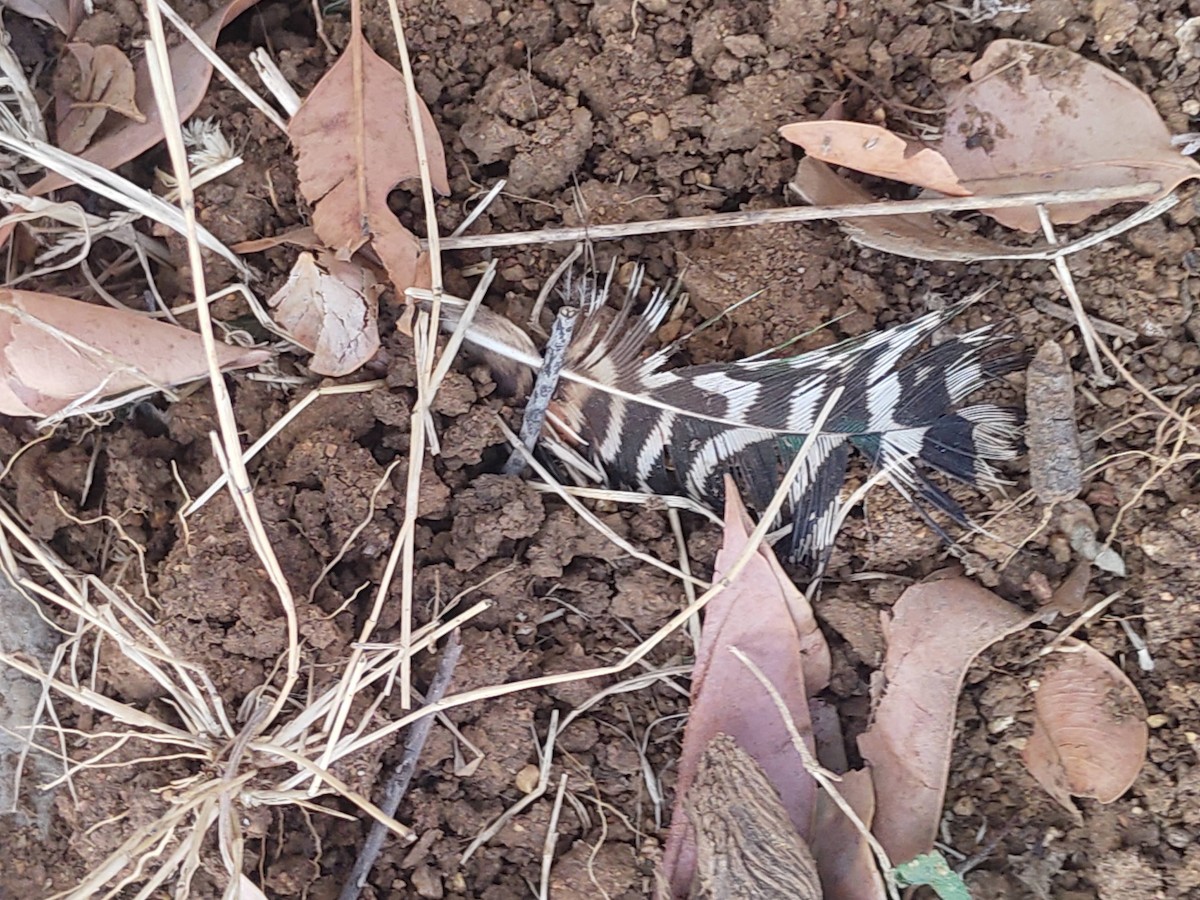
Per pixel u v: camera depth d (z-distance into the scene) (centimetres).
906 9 17
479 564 18
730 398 17
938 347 17
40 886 19
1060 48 17
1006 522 18
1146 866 17
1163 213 17
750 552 17
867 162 17
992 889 18
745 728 17
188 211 14
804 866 16
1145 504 17
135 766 18
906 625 17
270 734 17
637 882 18
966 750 18
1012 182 17
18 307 16
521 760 18
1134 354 17
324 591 17
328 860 18
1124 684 17
